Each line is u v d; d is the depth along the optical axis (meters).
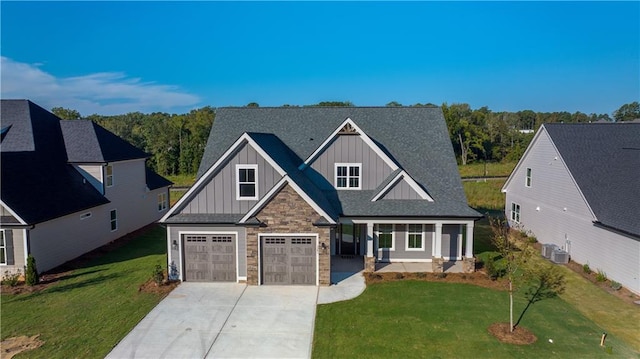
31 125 25.09
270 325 14.60
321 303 16.52
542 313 15.51
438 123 25.16
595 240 20.14
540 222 26.03
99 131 27.98
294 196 18.16
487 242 26.28
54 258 21.36
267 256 18.56
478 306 16.14
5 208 19.17
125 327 14.45
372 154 21.89
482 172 65.94
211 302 16.67
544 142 25.45
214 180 19.25
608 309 15.91
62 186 23.61
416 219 20.12
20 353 12.64
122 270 20.88
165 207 35.78
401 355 12.55
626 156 22.42
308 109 26.19
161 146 68.56
